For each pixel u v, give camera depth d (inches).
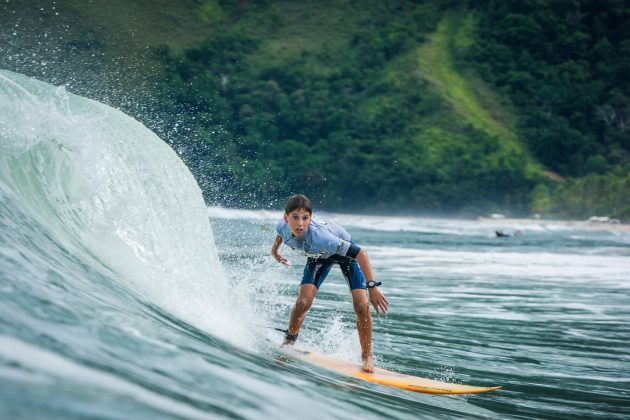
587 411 465.4
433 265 1979.6
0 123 456.8
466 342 733.9
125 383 174.1
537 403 478.3
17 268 263.1
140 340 239.5
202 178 2992.1
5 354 157.9
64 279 295.7
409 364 588.7
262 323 568.7
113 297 324.8
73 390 148.6
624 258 2657.5
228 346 342.3
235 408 195.9
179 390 192.5
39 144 468.8
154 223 502.0
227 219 2979.8
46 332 195.0
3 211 358.6
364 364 498.9
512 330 837.2
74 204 465.4
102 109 552.1
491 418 399.2
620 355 697.6
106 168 498.9
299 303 515.8
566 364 640.4
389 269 1774.1
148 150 548.4
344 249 499.8
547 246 3890.3
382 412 304.0
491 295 1224.8
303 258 1588.3
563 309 1061.8
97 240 456.1
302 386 299.1
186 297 470.0
